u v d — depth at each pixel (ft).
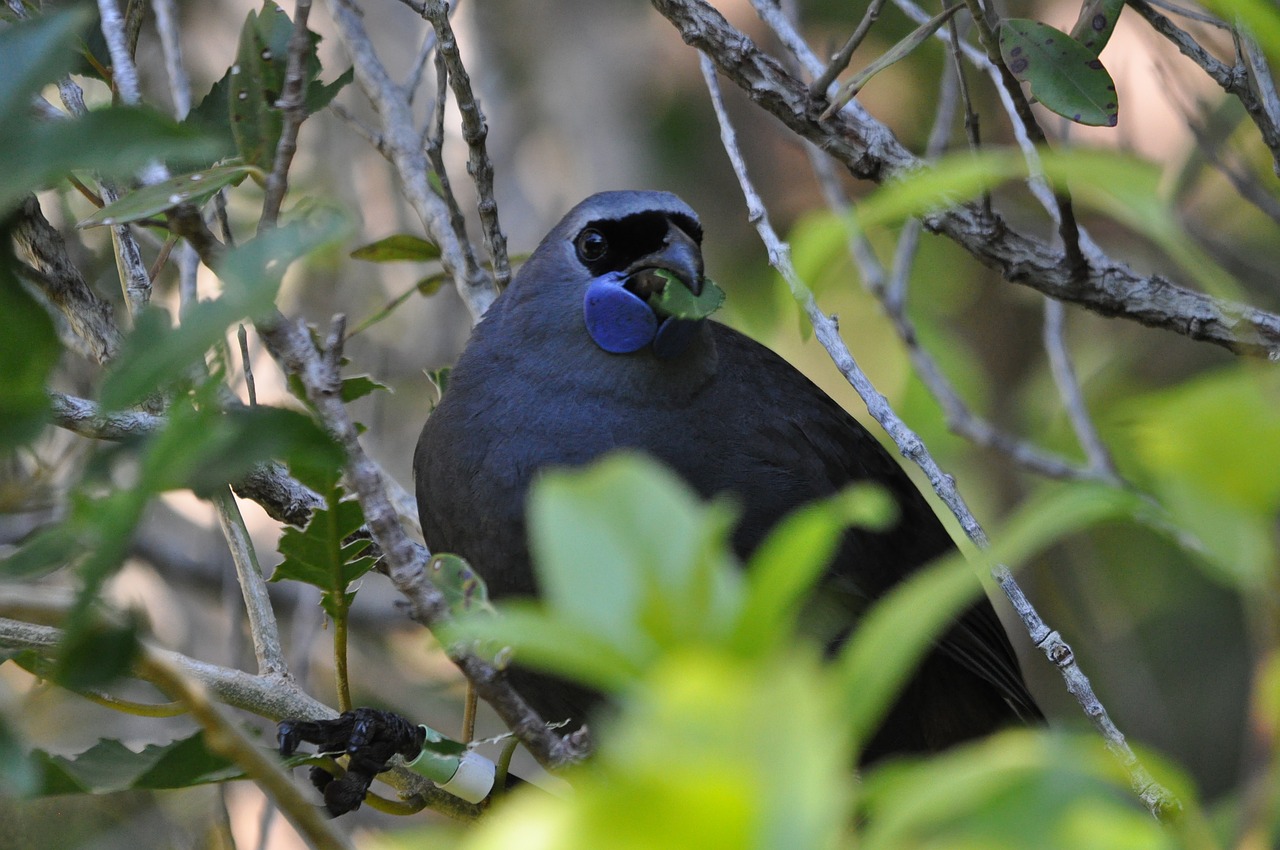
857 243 30.48
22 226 22.66
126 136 9.04
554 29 48.49
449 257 28.63
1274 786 7.48
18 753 10.30
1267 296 35.58
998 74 25.26
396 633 40.47
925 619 7.36
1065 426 43.68
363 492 13.10
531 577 26.58
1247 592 8.58
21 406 10.71
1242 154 30.99
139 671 11.75
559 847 6.50
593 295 25.85
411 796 20.90
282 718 21.34
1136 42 46.16
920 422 43.34
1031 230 41.24
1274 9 8.73
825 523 7.79
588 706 24.67
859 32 24.63
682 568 7.95
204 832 24.04
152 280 20.56
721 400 27.94
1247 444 7.25
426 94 43.98
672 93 48.60
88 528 10.33
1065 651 20.36
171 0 27.07
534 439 26.40
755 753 6.57
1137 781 15.87
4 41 9.35
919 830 7.27
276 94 15.81
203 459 10.25
